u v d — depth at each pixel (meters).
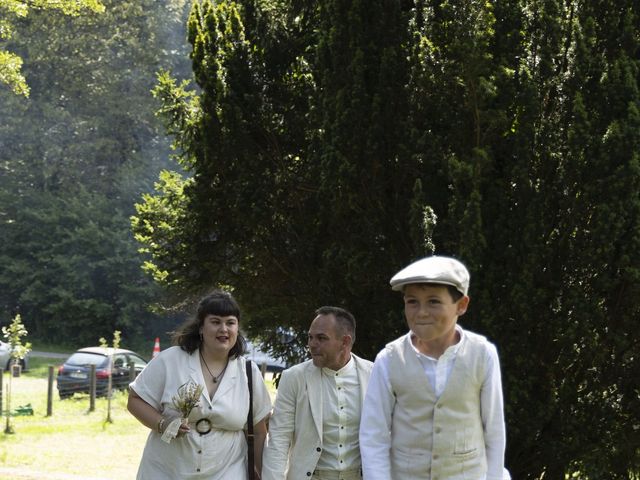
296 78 16.12
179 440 7.99
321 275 14.68
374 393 6.77
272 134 15.87
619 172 11.70
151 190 67.31
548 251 12.24
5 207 68.00
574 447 12.34
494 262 12.43
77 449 24.34
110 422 29.92
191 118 17.38
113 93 69.00
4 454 22.73
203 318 8.20
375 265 13.59
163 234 17.48
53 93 69.88
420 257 12.23
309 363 8.36
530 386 12.05
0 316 70.19
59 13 68.25
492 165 12.75
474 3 12.69
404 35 13.83
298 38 16.33
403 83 13.66
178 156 18.08
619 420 12.66
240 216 15.49
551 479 13.12
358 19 13.70
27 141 69.00
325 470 8.12
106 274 67.38
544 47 12.87
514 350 12.02
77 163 70.12
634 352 12.40
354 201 13.58
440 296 6.34
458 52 12.59
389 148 13.58
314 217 15.40
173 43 71.00
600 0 13.34
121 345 68.69
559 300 12.22
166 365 8.20
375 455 6.65
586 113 12.10
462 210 12.35
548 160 12.83
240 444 8.32
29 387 42.38
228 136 15.33
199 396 7.90
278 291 16.58
